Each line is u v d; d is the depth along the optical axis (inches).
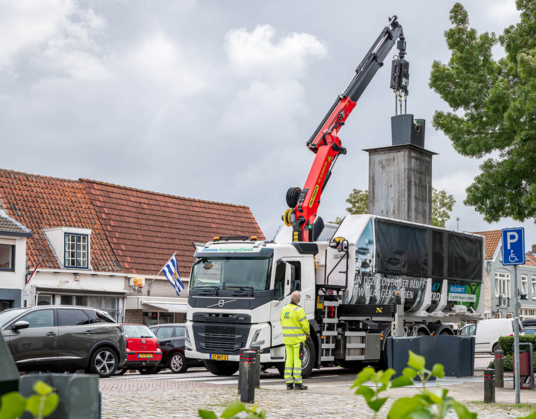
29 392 92.0
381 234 730.2
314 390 539.2
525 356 580.7
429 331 812.0
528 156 727.7
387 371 75.0
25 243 1104.8
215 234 1457.9
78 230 1173.1
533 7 783.7
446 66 827.4
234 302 622.5
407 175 1026.7
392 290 742.5
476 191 792.9
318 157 738.8
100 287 1185.4
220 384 580.1
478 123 798.5
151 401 447.2
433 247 807.1
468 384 616.7
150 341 775.7
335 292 681.6
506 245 473.1
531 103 698.2
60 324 636.7
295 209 716.0
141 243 1302.9
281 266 628.4
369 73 792.9
